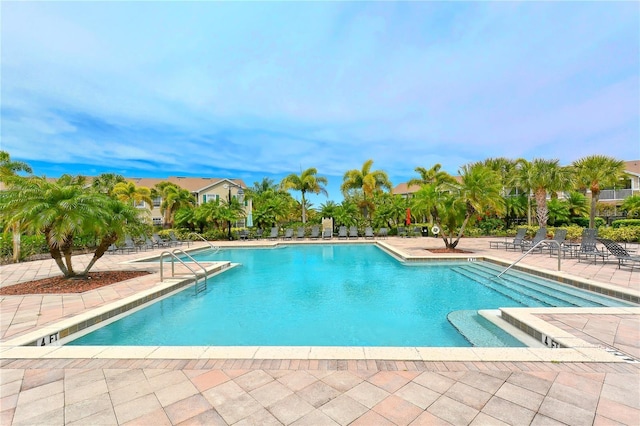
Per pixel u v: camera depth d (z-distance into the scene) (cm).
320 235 2255
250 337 488
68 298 605
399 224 2489
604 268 859
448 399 253
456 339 470
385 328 521
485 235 2236
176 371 305
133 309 587
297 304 664
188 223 2353
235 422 229
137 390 272
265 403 251
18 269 1011
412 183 2731
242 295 738
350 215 2341
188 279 804
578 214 2391
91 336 488
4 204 673
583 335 381
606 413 230
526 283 821
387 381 282
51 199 712
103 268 998
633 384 270
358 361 321
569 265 915
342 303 668
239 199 2606
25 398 261
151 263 1131
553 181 1781
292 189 2772
